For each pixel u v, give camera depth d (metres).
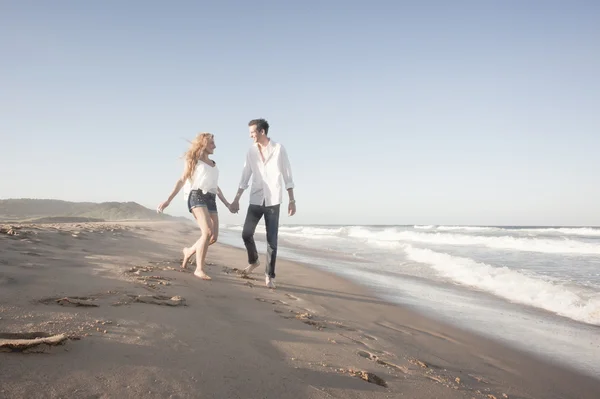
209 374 1.77
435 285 6.64
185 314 2.71
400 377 2.31
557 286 6.38
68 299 2.52
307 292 5.02
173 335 2.19
